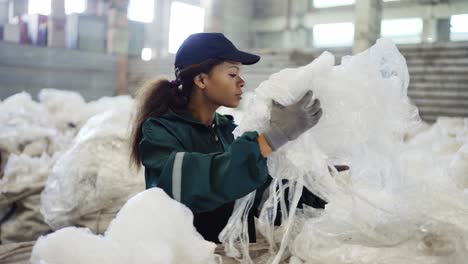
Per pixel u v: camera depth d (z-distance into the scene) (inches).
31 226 119.0
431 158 61.2
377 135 49.3
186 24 518.6
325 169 50.2
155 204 45.2
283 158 50.0
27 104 185.6
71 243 41.6
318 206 61.3
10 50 362.6
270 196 53.8
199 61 56.9
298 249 51.3
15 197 119.3
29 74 372.5
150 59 412.8
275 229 59.2
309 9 430.9
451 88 250.2
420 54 259.9
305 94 47.6
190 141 57.7
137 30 449.4
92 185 103.9
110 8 418.0
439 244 45.6
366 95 48.8
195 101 60.5
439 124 142.9
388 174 51.2
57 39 390.0
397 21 343.0
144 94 60.7
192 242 45.2
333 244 50.1
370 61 51.2
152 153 54.6
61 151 139.4
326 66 48.8
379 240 49.6
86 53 402.0
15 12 419.2
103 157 104.9
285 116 47.4
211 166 48.1
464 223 46.7
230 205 58.4
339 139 48.9
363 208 51.0
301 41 434.9
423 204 50.4
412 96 262.4
